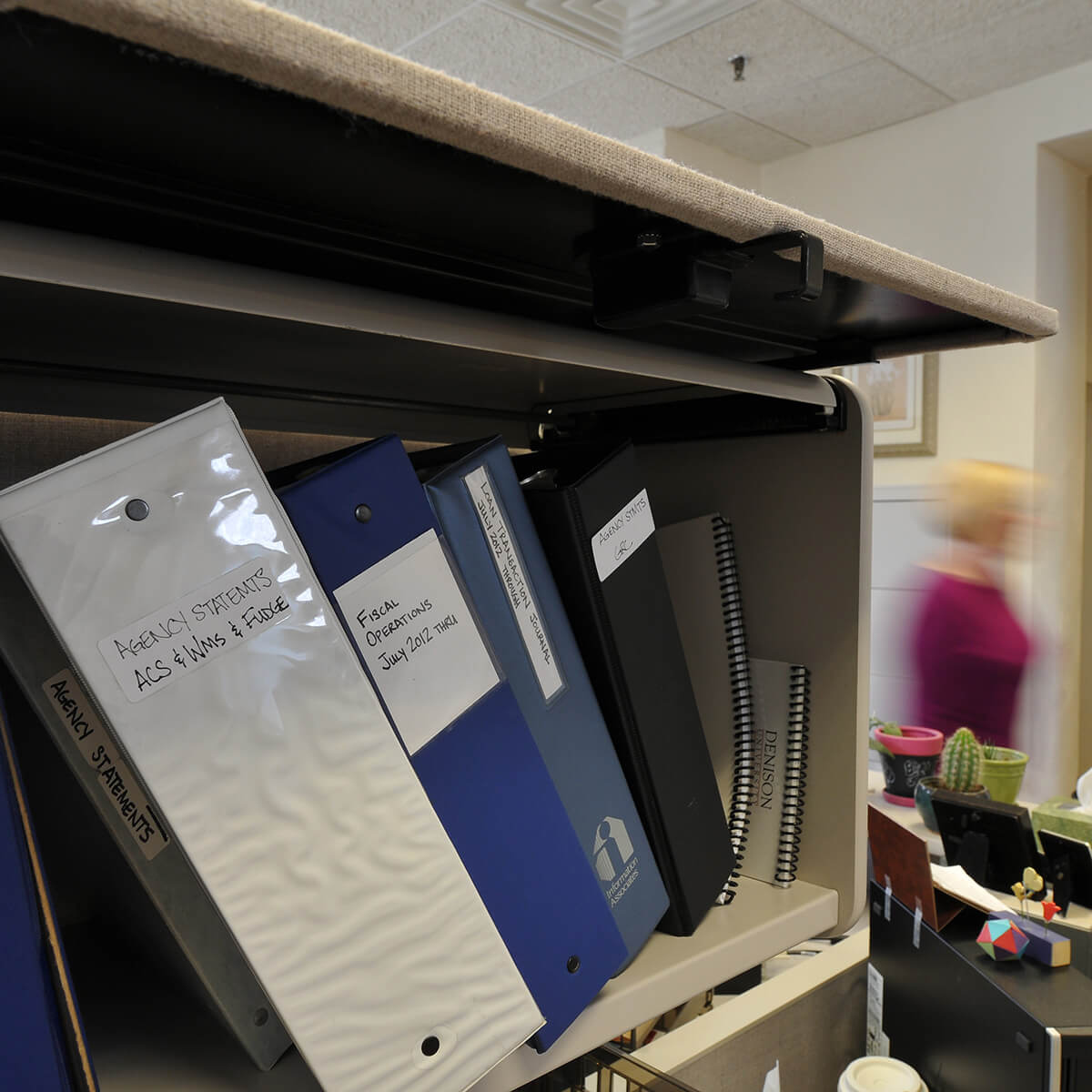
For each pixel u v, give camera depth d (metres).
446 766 0.42
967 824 1.47
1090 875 1.33
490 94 0.28
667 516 0.81
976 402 3.26
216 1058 0.43
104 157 0.30
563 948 0.45
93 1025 0.46
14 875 0.29
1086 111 2.95
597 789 0.52
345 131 0.28
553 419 0.87
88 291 0.34
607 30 2.69
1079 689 3.59
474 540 0.46
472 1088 0.42
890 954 1.10
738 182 3.77
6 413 0.61
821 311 0.55
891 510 3.51
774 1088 1.01
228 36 0.22
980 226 3.22
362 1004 0.35
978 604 3.26
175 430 0.32
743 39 2.73
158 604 0.31
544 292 0.49
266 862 0.33
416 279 0.46
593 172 0.32
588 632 0.54
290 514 0.37
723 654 0.73
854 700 0.68
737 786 0.71
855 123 3.40
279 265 0.43
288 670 0.34
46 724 0.36
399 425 0.79
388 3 2.49
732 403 0.74
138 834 0.38
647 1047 0.92
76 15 0.20
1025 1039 0.83
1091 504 3.60
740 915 0.62
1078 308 3.37
